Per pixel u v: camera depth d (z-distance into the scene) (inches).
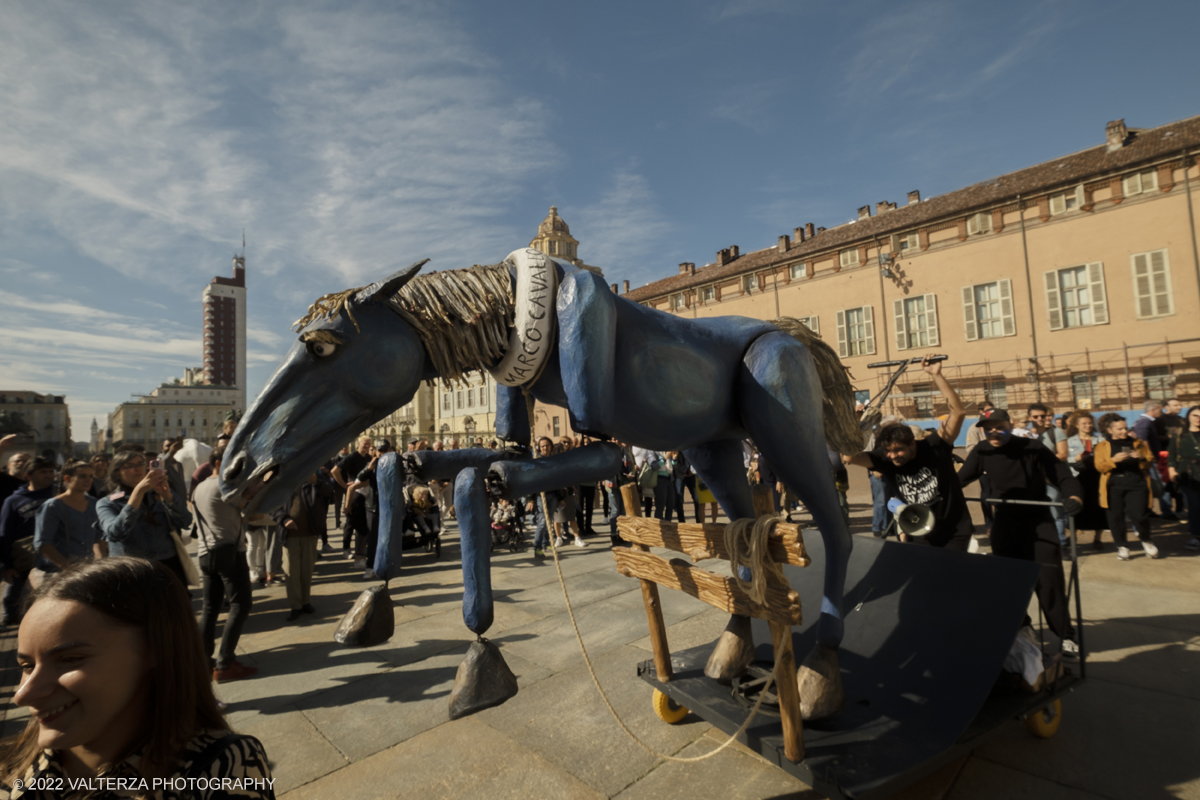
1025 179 877.2
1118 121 824.9
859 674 108.2
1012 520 135.1
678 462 371.2
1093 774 96.7
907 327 950.4
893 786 78.3
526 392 86.3
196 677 43.3
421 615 208.8
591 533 368.5
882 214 1056.2
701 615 189.6
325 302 74.8
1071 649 116.7
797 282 1085.8
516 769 105.6
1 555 201.5
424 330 77.6
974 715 89.0
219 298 6166.3
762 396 95.1
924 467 147.3
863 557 134.9
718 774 101.0
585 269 83.9
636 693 133.7
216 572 157.9
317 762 112.1
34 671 39.1
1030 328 837.2
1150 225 751.1
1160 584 199.0
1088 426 309.4
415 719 128.0
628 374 84.4
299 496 218.1
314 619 214.8
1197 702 117.9
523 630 183.6
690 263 1354.6
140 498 147.6
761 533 78.9
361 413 75.2
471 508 68.7
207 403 4697.3
